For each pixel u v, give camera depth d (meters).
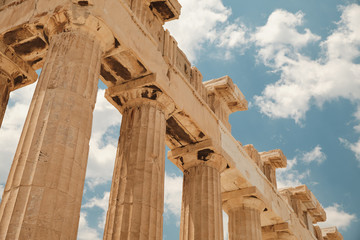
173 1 17.16
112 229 13.58
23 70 15.90
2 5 15.66
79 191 10.88
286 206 26.58
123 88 16.19
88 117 11.94
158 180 14.76
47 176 10.27
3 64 15.43
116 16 14.30
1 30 14.59
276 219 24.69
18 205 9.80
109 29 13.73
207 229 17.73
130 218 13.56
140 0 16.45
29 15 14.09
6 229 9.49
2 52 15.12
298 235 26.72
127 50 14.66
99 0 13.66
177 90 17.28
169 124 18.34
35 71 16.45
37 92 11.88
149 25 16.73
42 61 16.11
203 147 19.03
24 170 10.30
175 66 17.50
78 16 13.01
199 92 19.88
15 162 10.73
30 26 13.96
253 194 22.06
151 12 17.16
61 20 13.12
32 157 10.52
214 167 19.59
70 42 12.72
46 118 11.13
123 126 16.05
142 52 15.42
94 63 12.99
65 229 10.08
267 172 26.06
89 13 13.11
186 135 19.05
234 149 21.56
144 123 15.63
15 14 14.69
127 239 13.20
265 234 25.36
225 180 21.91
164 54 17.05
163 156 15.61
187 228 18.19
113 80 16.34
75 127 11.38
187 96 18.09
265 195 23.56
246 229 21.67
